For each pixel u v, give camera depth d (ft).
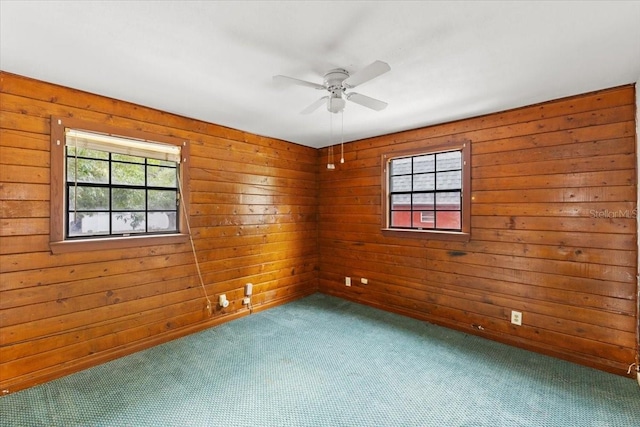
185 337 10.32
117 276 9.00
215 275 11.41
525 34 5.62
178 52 6.28
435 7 4.87
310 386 7.55
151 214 9.99
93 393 7.25
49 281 7.84
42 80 7.66
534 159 9.19
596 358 8.25
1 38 5.74
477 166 10.30
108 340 8.82
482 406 6.81
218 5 4.83
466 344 9.73
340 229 14.57
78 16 5.08
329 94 8.13
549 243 8.96
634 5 4.79
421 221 11.93
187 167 10.57
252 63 6.74
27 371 7.51
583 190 8.41
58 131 7.93
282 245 13.89
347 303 13.83
